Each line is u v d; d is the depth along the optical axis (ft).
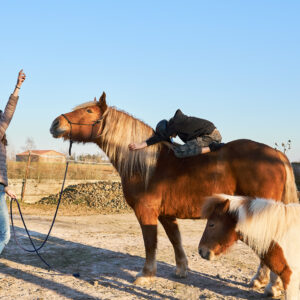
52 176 52.95
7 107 14.23
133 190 15.93
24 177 49.98
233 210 11.41
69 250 22.24
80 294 14.42
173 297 14.24
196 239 27.73
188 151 15.15
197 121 15.47
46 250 22.06
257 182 13.92
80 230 29.96
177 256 17.19
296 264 10.85
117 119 16.74
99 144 17.12
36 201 48.78
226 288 15.61
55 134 16.33
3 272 17.26
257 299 14.10
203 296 14.49
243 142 14.96
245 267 19.31
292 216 11.18
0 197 14.12
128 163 16.10
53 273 17.35
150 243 15.78
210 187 14.64
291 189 14.57
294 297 10.91
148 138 16.25
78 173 57.88
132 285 15.75
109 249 22.90
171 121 15.55
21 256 20.45
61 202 47.16
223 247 11.44
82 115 16.55
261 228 11.06
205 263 20.02
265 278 15.49
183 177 15.12
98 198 49.26
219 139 15.76
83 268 18.38
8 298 13.80
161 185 15.47
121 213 43.19
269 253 11.25
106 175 61.26
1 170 14.20
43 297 13.97
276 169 14.06
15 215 37.14
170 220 16.96
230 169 14.46
